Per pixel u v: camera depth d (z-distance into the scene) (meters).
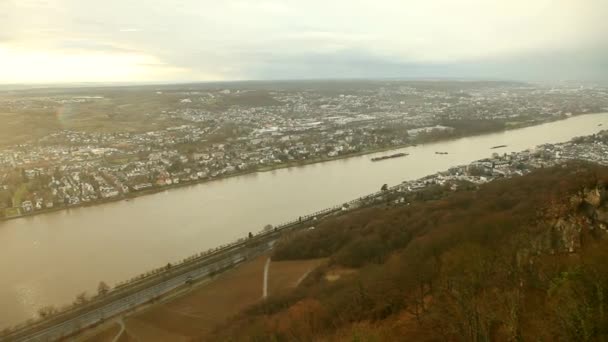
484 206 167.62
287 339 103.88
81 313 139.88
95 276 166.88
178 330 127.00
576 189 110.12
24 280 164.50
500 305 73.44
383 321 97.12
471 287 80.75
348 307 110.25
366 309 106.31
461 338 72.00
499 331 69.56
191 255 184.25
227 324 123.25
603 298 58.47
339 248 169.12
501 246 100.62
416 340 81.19
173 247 194.25
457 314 75.62
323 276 148.25
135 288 154.25
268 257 176.00
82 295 147.00
